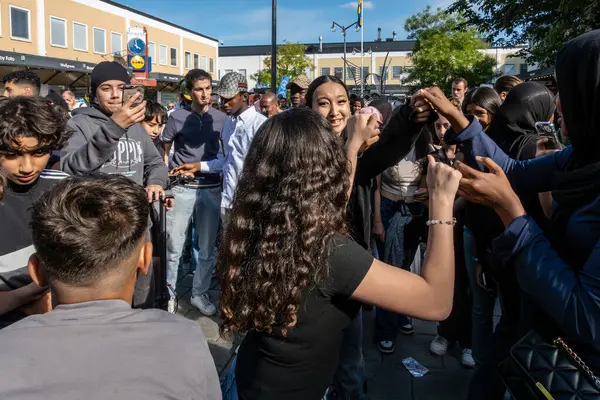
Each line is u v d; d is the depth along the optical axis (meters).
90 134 2.90
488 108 2.87
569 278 1.22
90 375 1.00
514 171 1.73
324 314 1.36
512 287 2.23
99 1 27.30
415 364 3.29
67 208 1.11
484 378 2.46
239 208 1.41
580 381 1.26
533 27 12.55
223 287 1.42
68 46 25.44
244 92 4.02
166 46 33.78
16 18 22.61
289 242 1.29
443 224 1.38
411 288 1.33
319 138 1.37
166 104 25.81
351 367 2.35
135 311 1.15
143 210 1.23
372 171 1.97
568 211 1.36
